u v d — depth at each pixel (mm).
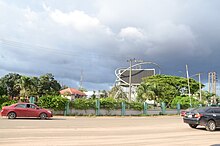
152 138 13195
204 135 15078
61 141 11219
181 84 66500
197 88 69438
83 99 35938
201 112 18141
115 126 19469
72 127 17375
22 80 51625
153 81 67062
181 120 29750
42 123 19656
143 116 40469
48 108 32906
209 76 71750
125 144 10953
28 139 11492
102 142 11305
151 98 50531
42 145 10094
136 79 80625
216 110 18453
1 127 15906
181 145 11164
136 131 16312
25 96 50094
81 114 35188
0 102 33688
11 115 23906
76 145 10336
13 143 10375
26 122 20109
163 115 44469
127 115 39875
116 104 38750
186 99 53688
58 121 22516
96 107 36406
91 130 15914
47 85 54469
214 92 70938
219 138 13781
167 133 15688
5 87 53250
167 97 56219
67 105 33938
